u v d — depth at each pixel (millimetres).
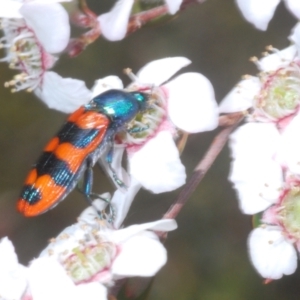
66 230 133
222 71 175
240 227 173
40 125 179
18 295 129
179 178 132
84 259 130
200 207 174
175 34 177
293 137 131
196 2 138
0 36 153
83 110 132
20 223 182
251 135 132
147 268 129
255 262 133
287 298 170
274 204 133
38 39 136
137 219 159
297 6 131
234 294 171
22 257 179
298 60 134
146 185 132
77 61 176
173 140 133
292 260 132
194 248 173
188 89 132
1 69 176
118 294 131
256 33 174
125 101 132
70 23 137
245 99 134
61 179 130
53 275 128
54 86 138
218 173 173
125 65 177
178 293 172
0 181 180
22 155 180
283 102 133
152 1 136
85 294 128
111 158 132
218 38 176
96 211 132
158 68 134
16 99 178
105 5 156
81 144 131
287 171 131
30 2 133
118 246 131
